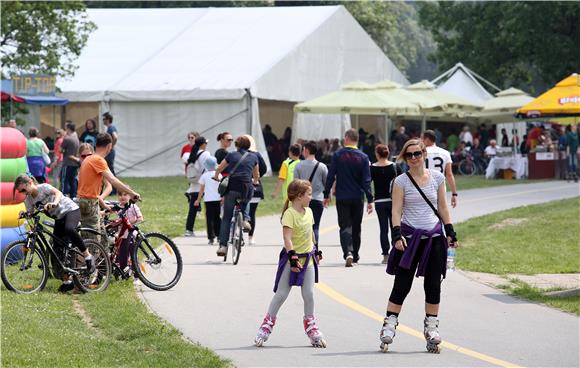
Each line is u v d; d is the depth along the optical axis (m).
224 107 107.81
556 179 111.19
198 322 29.52
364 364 24.28
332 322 29.84
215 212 49.41
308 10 124.50
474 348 26.28
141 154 110.19
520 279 39.00
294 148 46.97
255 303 32.75
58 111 117.62
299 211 26.58
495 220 62.78
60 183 72.88
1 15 99.94
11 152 40.47
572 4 142.50
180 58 116.69
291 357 25.03
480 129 129.12
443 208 26.34
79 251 34.47
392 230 26.19
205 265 41.84
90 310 30.94
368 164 42.34
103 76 113.62
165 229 55.38
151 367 23.12
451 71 135.00
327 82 121.06
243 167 42.78
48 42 106.12
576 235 54.75
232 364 23.94
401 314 31.20
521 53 151.25
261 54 113.75
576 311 31.56
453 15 164.88
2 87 95.62
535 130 116.06
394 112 99.19
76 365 23.25
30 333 26.73
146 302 32.69
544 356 25.33
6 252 33.84
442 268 26.03
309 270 26.53
